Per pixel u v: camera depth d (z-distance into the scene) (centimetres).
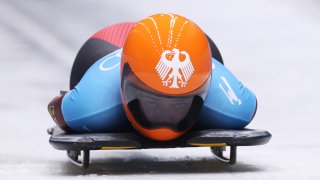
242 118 2120
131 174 1995
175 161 2403
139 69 1873
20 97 4306
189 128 1966
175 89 1866
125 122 2080
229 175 1950
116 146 1944
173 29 1908
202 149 2841
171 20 1944
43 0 5159
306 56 4803
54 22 5025
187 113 1925
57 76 4631
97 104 2056
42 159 2478
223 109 2092
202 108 2069
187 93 1878
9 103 4197
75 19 5038
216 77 2128
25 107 4147
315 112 4006
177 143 1995
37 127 3600
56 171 2117
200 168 2158
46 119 3878
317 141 3027
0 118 3859
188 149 2847
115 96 2059
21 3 5138
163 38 1886
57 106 2205
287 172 2044
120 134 1995
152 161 2406
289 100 4253
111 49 2258
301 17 5125
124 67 1919
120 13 5047
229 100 2109
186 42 1891
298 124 3669
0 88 4419
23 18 5059
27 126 3631
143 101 1891
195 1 5156
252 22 5075
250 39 4962
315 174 1984
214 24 5044
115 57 2159
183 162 2364
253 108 2164
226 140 1973
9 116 3925
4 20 5028
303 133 3328
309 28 5050
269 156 2536
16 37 4934
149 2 5112
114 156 2597
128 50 1908
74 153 2150
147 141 1984
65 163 2356
